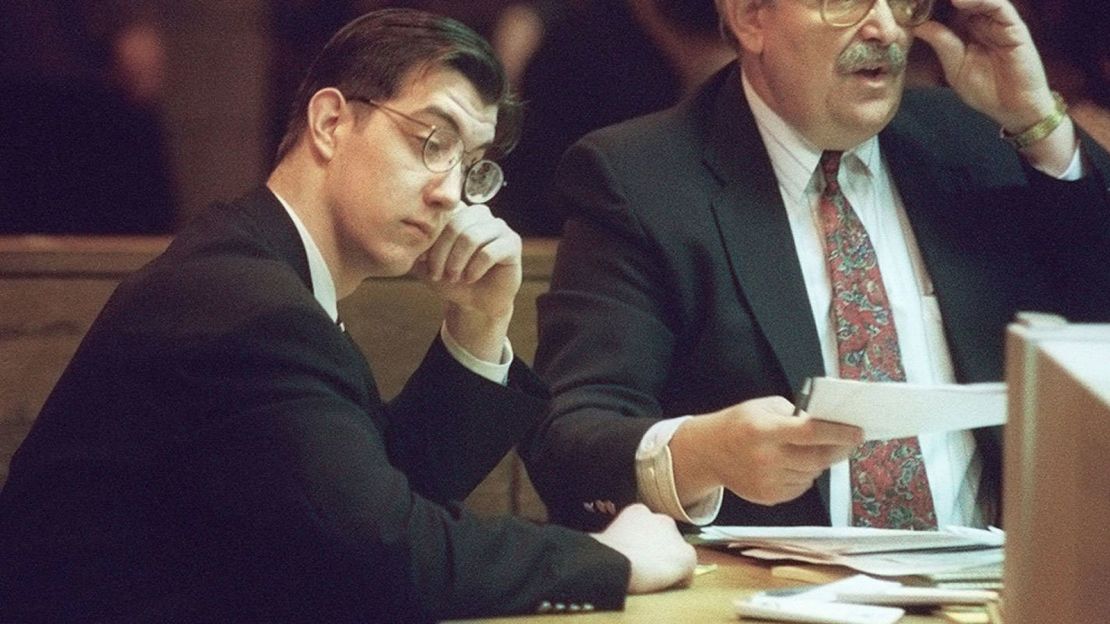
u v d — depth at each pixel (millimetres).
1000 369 10992
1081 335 6086
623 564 8109
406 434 9695
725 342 10758
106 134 17141
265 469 7707
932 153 11531
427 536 7824
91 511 7891
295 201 8711
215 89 17328
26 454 8133
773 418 9109
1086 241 11383
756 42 11039
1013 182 11586
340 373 8023
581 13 15781
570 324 10984
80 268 13828
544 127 15797
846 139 10930
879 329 10906
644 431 9906
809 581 8734
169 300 8039
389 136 8617
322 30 17484
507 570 7953
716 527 9844
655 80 15781
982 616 7785
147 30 17188
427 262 9555
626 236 10984
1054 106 11422
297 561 7684
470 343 9773
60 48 17016
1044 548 5949
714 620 7801
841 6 10609
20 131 16906
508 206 15812
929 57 14406
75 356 8250
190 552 7883
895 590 8023
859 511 10586
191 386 7855
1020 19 11367
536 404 9852
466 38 8734
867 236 11094
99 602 7809
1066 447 5758
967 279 11125
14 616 7848
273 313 7922
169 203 17312
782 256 10883
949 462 10859
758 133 11172
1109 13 12484
